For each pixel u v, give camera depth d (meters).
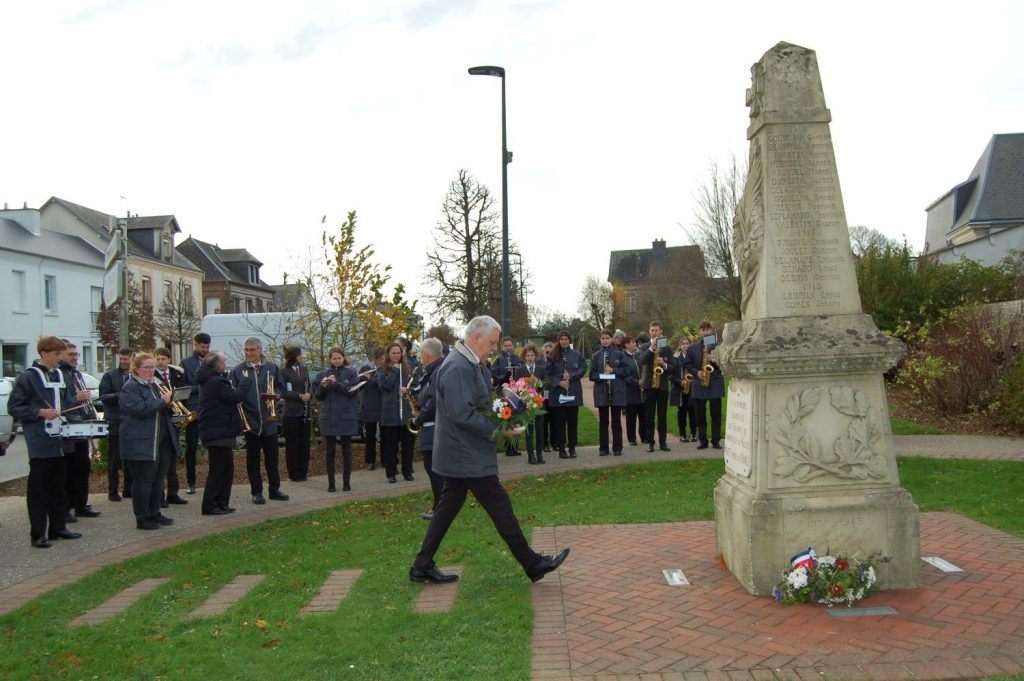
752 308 5.38
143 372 7.76
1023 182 37.84
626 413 12.99
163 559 6.64
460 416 5.24
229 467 8.65
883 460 4.99
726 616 4.61
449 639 4.41
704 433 11.91
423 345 8.06
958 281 18.52
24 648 4.53
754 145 5.41
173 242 50.53
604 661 4.03
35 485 7.15
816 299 5.10
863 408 4.98
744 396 5.25
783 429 4.96
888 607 4.64
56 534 7.46
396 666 4.06
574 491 8.89
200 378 8.53
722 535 5.64
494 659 4.10
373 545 6.73
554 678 3.85
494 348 5.54
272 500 9.31
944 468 9.09
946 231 41.81
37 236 38.16
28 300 35.78
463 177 34.97
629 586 5.26
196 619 4.97
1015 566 5.34
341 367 9.95
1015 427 12.20
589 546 6.36
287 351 11.07
